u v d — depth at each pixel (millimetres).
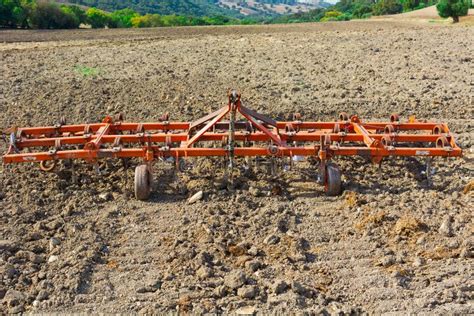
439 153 6801
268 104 10672
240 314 4762
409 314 4770
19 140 7113
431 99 11031
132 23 52844
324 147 6656
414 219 6078
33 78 12930
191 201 6676
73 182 7160
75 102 10836
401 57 15898
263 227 6117
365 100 10992
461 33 23734
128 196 6891
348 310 4809
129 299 4973
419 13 59812
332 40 20750
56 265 5410
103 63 15094
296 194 6918
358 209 6469
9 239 5871
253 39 21516
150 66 14500
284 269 5379
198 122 7355
